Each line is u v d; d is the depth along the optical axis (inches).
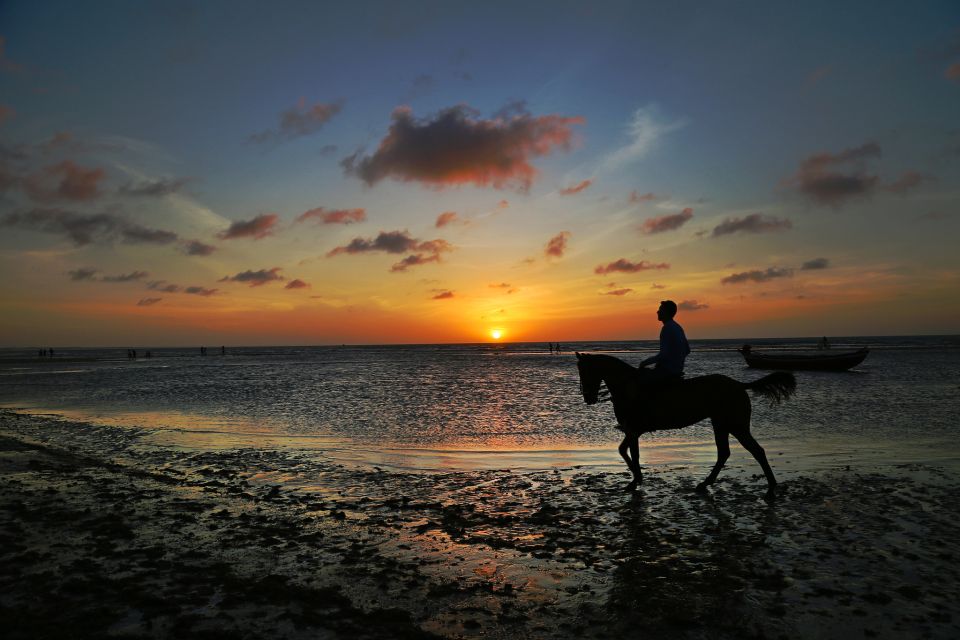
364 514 316.8
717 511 318.7
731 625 184.9
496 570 233.6
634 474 370.6
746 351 1948.8
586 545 264.5
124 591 203.2
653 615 191.8
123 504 330.0
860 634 178.9
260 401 973.2
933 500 335.0
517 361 3159.5
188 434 619.8
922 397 920.3
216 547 257.4
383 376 1729.8
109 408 882.8
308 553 251.3
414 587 214.7
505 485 388.8
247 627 179.2
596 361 386.0
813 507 323.6
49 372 2111.2
